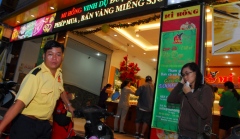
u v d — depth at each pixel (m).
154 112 3.27
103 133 1.63
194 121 1.80
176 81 3.17
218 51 3.12
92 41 8.46
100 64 10.01
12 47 8.27
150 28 6.79
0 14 8.44
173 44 3.34
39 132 1.62
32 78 1.56
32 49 8.83
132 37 8.25
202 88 1.88
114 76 9.70
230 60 8.88
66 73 9.32
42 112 1.63
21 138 1.54
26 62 8.57
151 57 10.55
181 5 3.41
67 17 5.82
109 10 4.73
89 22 5.12
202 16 3.18
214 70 10.05
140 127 5.97
